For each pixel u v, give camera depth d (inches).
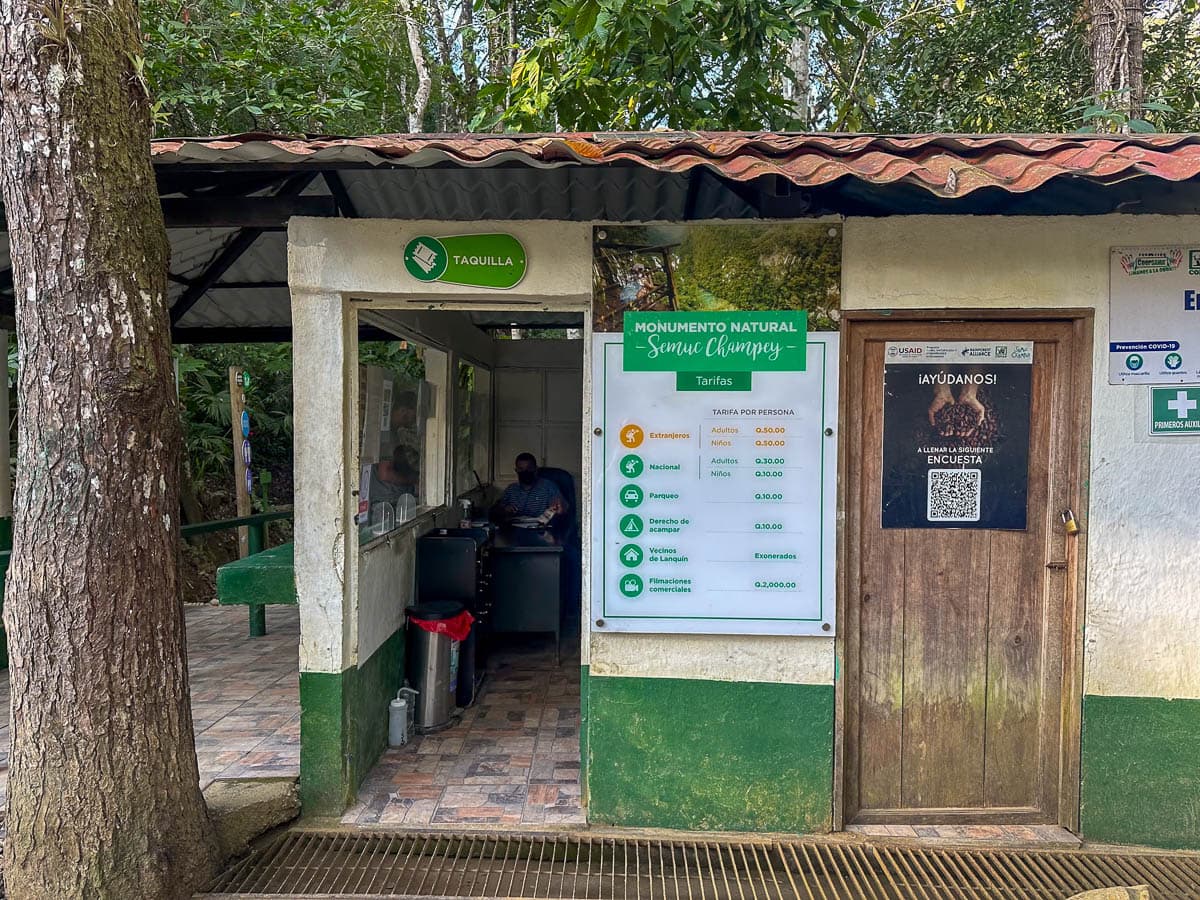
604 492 127.3
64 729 97.3
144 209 100.9
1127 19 239.9
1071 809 126.6
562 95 247.1
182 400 358.9
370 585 147.1
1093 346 122.3
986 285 123.1
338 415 129.1
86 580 97.4
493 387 290.2
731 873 116.7
